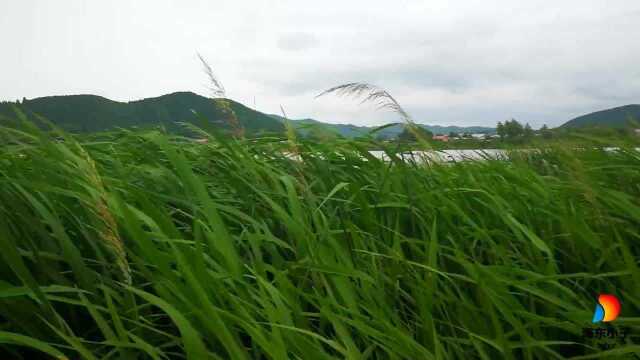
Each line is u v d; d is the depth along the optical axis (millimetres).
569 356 2080
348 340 1577
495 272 2131
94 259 2021
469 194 3016
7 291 1405
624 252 2018
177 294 1413
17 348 1665
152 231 1774
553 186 3137
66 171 2090
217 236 1751
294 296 1820
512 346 1769
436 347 1608
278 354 1312
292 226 2068
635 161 3639
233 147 2723
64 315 1815
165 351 1752
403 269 2152
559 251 2684
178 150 2932
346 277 1847
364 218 2504
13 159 2391
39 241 1953
